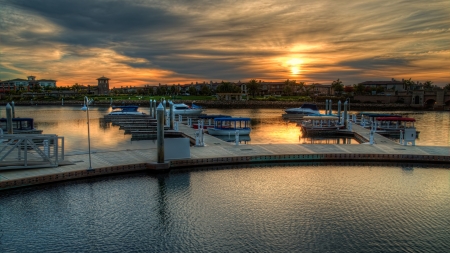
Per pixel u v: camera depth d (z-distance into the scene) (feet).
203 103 564.71
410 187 100.68
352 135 215.10
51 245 65.92
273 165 124.36
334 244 66.80
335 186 101.45
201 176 109.91
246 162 124.26
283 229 73.10
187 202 88.22
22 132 196.95
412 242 67.72
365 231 72.33
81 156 121.29
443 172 116.06
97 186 98.48
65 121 297.53
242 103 562.66
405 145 147.74
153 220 77.41
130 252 63.77
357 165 125.29
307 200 90.02
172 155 119.24
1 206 83.30
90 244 66.49
